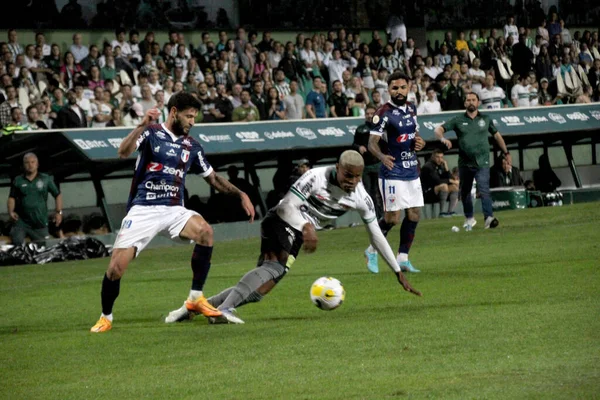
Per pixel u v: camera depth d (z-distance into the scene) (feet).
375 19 183.62
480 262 76.43
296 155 142.72
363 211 52.16
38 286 82.74
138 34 150.71
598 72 196.34
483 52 185.98
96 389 36.83
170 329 51.55
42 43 140.15
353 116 149.69
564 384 32.86
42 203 112.98
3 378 40.16
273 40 162.81
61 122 126.72
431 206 146.41
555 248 83.05
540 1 203.62
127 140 51.67
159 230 53.01
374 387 34.17
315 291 53.62
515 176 158.40
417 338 43.73
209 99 139.74
